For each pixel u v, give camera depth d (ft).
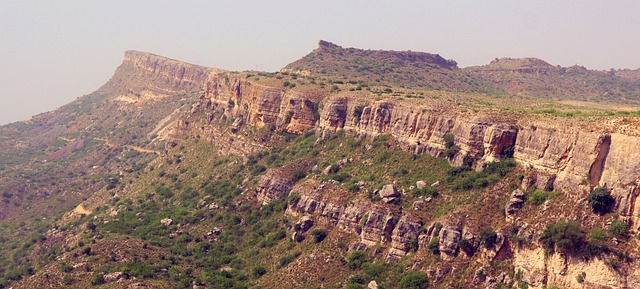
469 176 435.12
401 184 469.16
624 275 318.65
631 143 335.47
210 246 538.47
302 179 561.84
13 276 550.77
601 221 338.75
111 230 586.86
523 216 379.55
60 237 652.07
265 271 467.52
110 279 438.40
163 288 426.92
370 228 437.17
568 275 338.95
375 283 401.29
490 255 376.48
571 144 370.73
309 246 467.11
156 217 627.46
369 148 545.44
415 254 409.08
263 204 570.05
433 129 490.49
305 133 642.63
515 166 413.59
